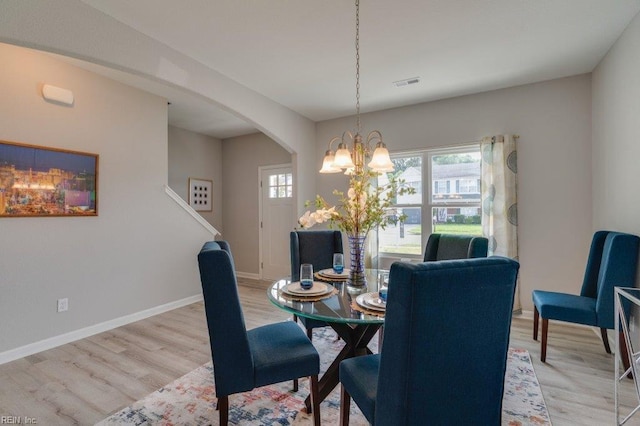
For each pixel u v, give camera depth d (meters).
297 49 2.62
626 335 1.76
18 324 2.56
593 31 2.37
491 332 1.12
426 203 3.92
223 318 1.49
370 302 1.67
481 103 3.56
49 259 2.76
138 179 3.49
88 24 2.00
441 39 2.47
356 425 1.73
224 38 2.44
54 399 1.98
